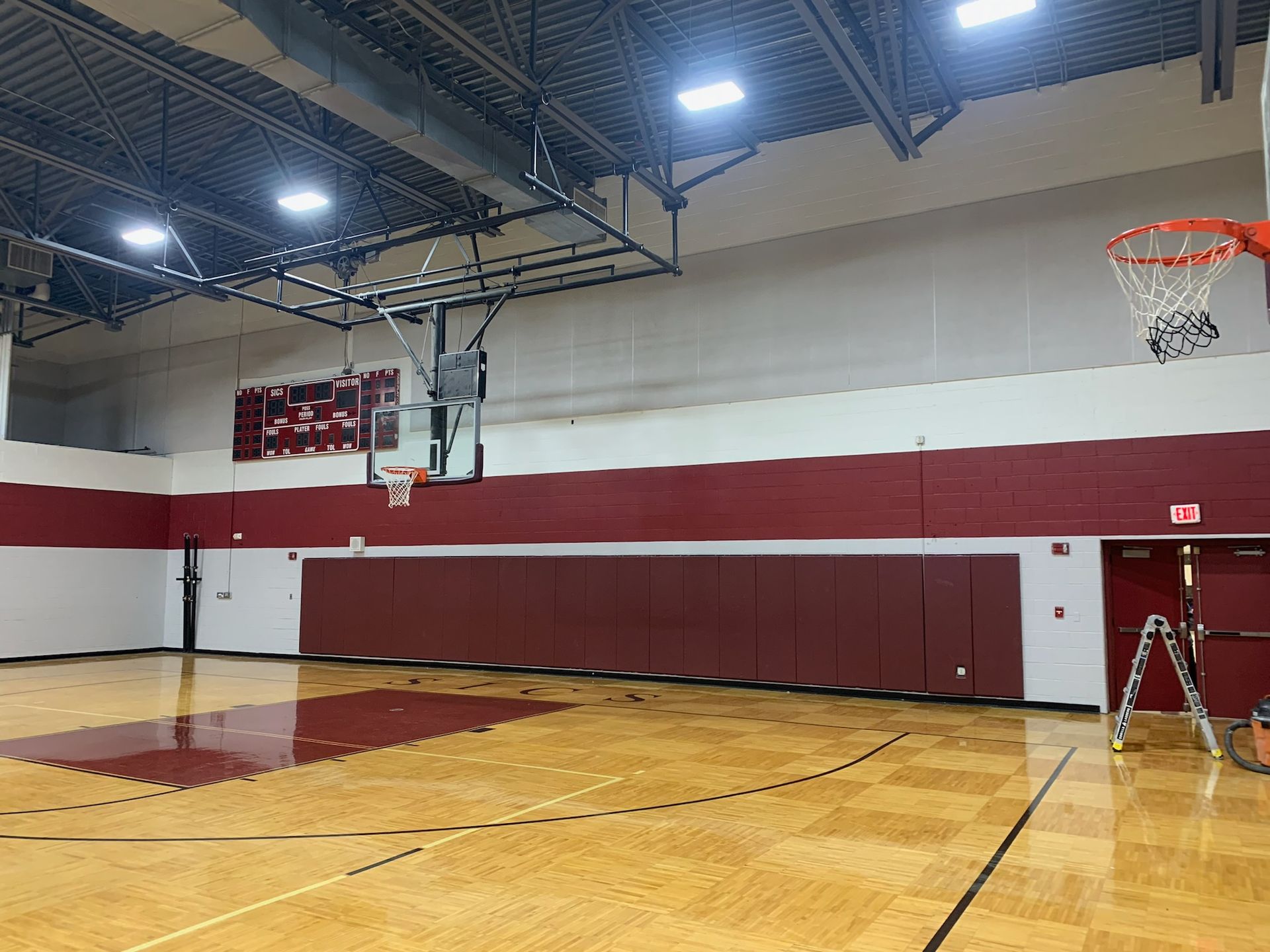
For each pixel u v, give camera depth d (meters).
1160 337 9.38
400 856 5.06
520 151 11.11
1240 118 10.40
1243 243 6.36
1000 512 11.26
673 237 12.73
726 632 12.78
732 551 12.90
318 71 8.10
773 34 10.20
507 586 14.59
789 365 12.71
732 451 13.01
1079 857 5.06
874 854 5.12
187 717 10.09
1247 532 9.98
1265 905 4.32
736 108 11.91
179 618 18.12
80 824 5.72
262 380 17.53
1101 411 10.82
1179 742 8.64
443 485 15.05
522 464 14.67
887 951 3.79
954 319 11.73
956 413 11.61
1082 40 10.38
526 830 5.59
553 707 10.90
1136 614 10.71
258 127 11.88
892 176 12.20
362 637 15.89
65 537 16.73
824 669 12.10
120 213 14.20
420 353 15.62
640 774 7.20
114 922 4.09
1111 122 11.02
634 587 13.54
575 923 4.09
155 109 11.38
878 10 9.44
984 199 11.65
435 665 15.14
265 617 17.06
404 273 15.80
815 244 12.66
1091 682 10.64
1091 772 7.29
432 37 9.86
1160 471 10.46
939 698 11.38
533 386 14.66
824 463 12.36
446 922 4.10
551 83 10.98
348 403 16.39
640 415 13.74
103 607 17.25
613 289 14.11
